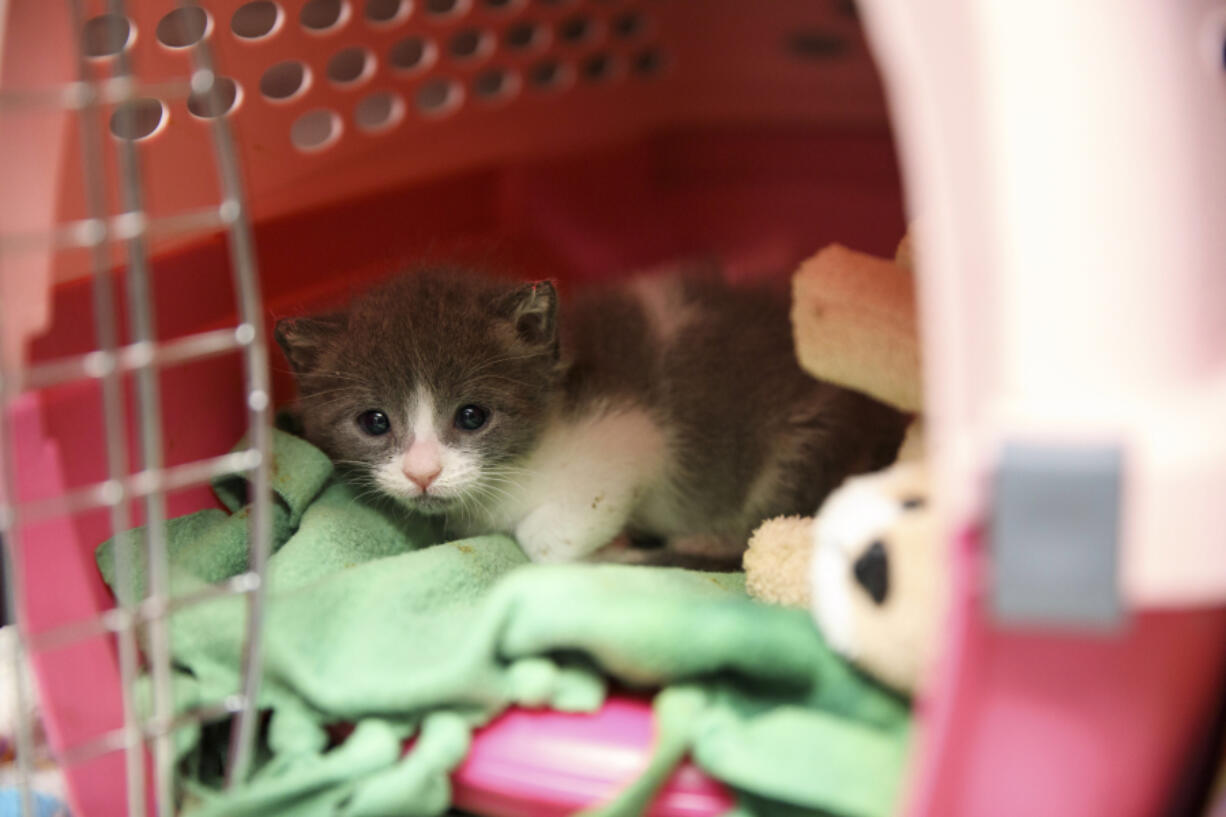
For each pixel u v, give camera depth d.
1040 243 0.26
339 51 0.43
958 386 0.26
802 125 0.54
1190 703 0.27
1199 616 0.27
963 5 0.26
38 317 0.31
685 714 0.31
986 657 0.26
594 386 0.39
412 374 0.37
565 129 0.51
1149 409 0.25
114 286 0.36
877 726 0.30
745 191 0.54
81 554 0.33
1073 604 0.25
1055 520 0.25
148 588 0.34
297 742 0.32
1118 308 0.25
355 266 0.44
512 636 0.32
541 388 0.38
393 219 0.45
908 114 0.26
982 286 0.26
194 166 0.38
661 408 0.39
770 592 0.34
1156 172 0.26
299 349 0.38
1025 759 0.27
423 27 0.45
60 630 0.31
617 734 0.32
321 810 0.31
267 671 0.32
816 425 0.39
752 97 0.54
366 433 0.38
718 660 0.31
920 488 0.31
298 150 0.42
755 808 0.30
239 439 0.39
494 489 0.38
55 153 0.30
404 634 0.33
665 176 0.54
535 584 0.32
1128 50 0.26
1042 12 0.26
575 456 0.38
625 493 0.39
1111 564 0.25
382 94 0.45
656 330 0.40
